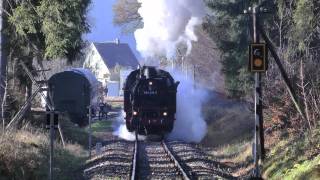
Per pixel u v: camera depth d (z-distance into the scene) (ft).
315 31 177.68
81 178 151.74
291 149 152.56
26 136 177.37
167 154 210.59
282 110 185.47
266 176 149.79
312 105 160.25
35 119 230.27
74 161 185.06
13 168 127.03
